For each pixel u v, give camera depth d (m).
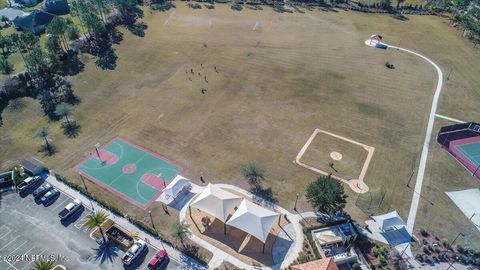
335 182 66.12
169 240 63.12
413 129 89.75
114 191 72.31
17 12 141.12
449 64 116.75
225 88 102.00
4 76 99.62
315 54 119.62
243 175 75.69
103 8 130.75
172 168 77.31
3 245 62.41
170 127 88.31
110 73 107.00
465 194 73.56
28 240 63.34
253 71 109.69
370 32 135.12
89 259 60.59
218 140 84.75
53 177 74.94
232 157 80.25
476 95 102.50
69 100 95.94
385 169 78.38
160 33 128.62
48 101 95.12
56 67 102.62
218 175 75.75
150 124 89.06
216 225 65.88
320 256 59.97
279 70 110.62
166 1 151.00
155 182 74.19
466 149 84.50
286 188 73.31
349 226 65.50
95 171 76.50
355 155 81.69
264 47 122.50
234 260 60.31
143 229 64.81
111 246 62.69
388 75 110.19
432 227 66.75
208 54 117.44
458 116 94.38
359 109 95.81
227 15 143.38
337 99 99.25
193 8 147.88
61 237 63.88
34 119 90.12
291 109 94.94
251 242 63.16
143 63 112.00
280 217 67.25
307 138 85.81
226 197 65.19
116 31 127.12
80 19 123.25
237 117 91.69
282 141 84.81
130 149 81.94
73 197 71.00
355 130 88.81
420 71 112.62
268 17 143.25
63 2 145.12
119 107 94.44
